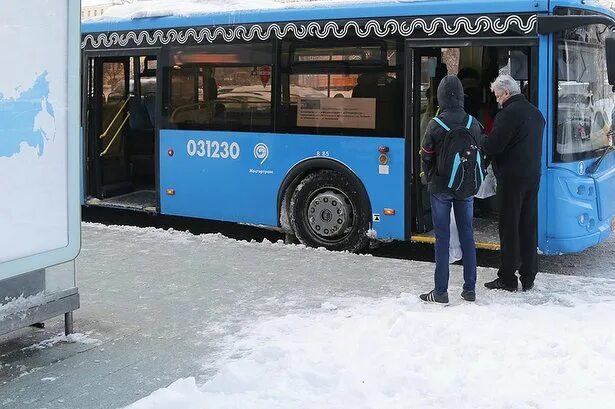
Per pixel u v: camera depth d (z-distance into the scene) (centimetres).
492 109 900
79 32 552
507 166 680
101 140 1112
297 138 927
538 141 679
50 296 543
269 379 482
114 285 725
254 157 959
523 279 704
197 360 528
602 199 827
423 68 883
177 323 611
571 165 796
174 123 1017
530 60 796
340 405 446
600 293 694
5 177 502
